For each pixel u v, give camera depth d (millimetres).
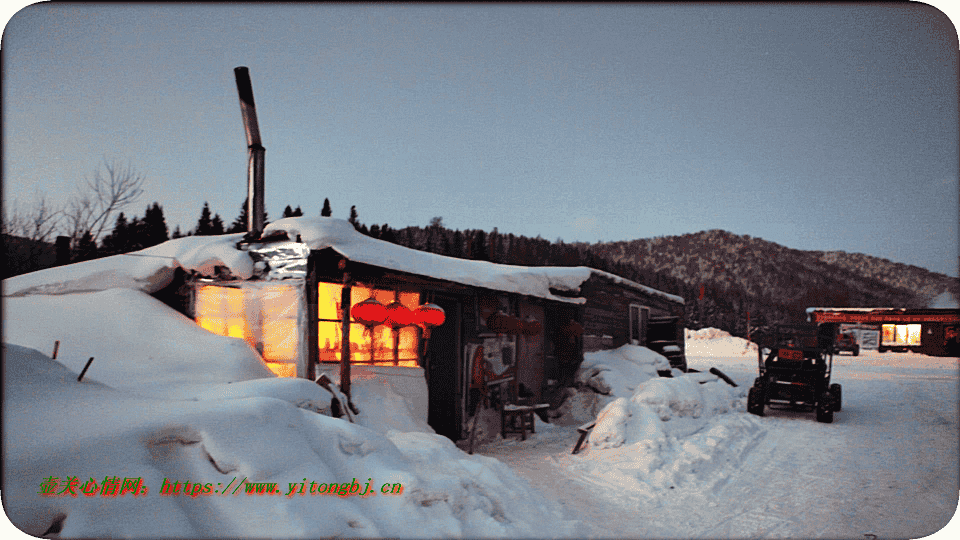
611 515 5812
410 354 9195
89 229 13328
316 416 4816
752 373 20766
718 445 8656
